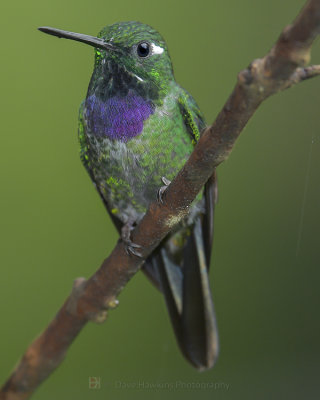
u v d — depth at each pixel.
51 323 1.35
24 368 1.35
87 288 1.35
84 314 1.35
